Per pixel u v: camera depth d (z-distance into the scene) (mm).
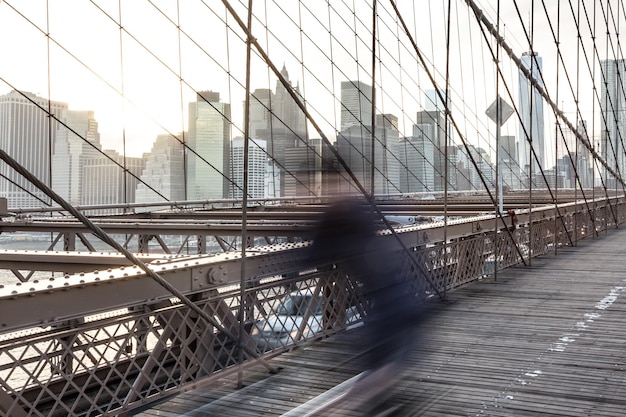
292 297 4172
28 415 2625
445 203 6254
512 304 6164
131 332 3064
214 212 11172
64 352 2756
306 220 3924
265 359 3906
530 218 9383
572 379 3770
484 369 3971
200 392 3445
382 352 3748
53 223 7965
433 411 3240
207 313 3504
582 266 9086
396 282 3863
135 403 3088
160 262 3500
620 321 5375
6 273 6016
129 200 11102
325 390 3514
